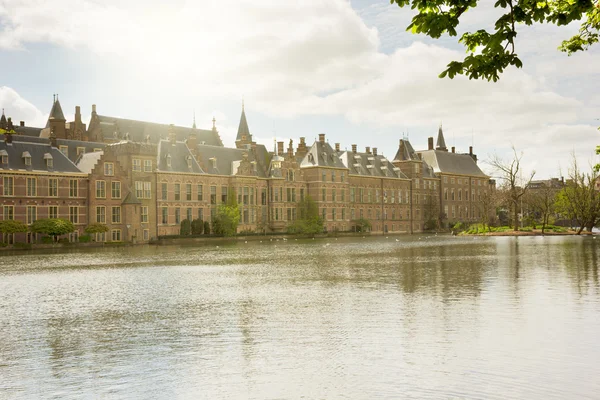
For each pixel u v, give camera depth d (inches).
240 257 2249.0
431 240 3646.7
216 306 1013.8
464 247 2684.5
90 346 738.8
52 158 3314.5
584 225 4254.4
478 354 664.4
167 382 589.6
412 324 823.1
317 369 620.7
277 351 694.5
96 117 4434.1
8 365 658.8
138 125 4699.8
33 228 3093.0
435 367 619.2
